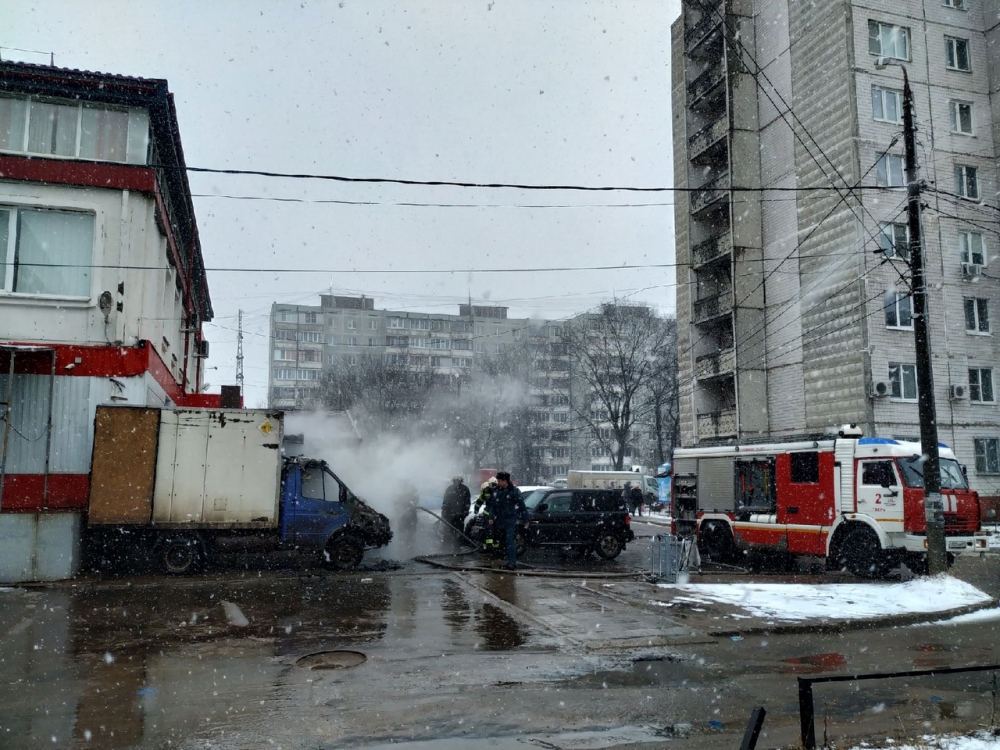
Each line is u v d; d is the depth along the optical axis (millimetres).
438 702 5895
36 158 14242
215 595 10664
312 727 5297
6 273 14180
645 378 50938
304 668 6859
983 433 26109
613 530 16438
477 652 7477
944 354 26000
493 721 5465
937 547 12062
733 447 16109
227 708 5703
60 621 8859
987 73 28094
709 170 34562
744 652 7793
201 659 7152
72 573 12266
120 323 14305
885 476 13188
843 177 26141
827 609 9867
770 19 30359
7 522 12062
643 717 5609
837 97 26625
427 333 85188
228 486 12953
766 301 30031
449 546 18078
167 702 5844
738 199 30469
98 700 5891
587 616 9211
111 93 14641
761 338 30000
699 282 33938
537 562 15547
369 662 7066
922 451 12391
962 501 13156
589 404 62688
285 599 10344
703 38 33219
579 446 71500
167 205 18078
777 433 29031
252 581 11945
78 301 14250
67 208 14422
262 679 6492
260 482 13086
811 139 27781
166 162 17062
